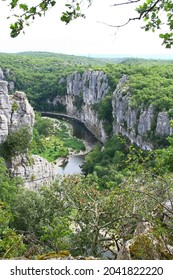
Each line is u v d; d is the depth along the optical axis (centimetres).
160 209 1565
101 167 8306
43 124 13375
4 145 6056
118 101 11638
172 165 1498
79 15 782
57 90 19525
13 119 6191
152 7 806
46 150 11469
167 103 9350
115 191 2178
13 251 1449
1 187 4488
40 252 1917
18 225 3509
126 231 2083
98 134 14388
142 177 1864
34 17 770
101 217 2391
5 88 6003
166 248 1284
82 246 2427
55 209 3206
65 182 3108
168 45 912
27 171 6250
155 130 9244
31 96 19762
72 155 11338
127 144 10562
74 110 18288
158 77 12319
